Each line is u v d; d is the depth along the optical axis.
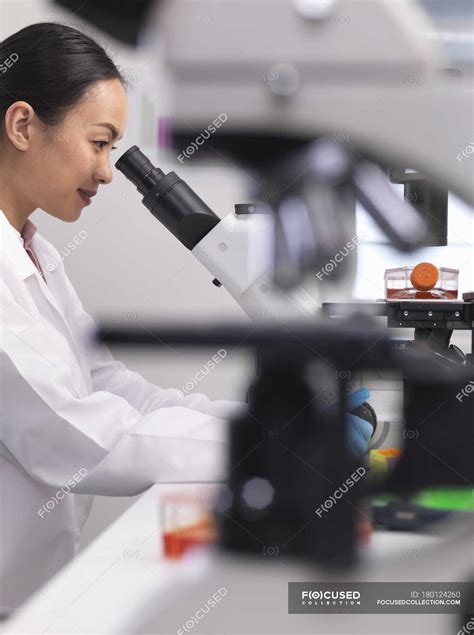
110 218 1.17
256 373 0.62
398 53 0.45
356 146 0.64
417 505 0.63
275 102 0.49
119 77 1.07
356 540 0.59
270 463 0.61
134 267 1.10
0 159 1.10
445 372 0.66
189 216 0.93
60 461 0.93
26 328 0.97
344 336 0.62
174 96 0.48
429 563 0.57
